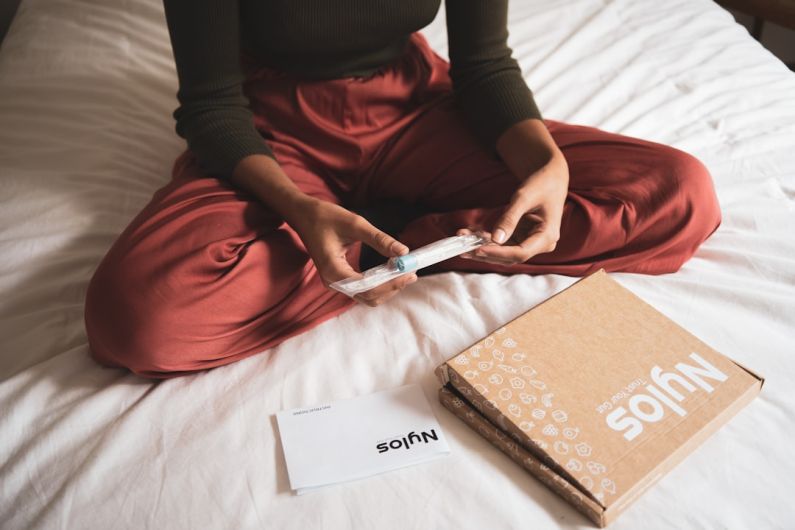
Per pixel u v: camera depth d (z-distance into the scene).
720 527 0.83
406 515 0.85
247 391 1.00
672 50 1.70
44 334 1.09
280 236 1.07
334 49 1.16
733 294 1.10
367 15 1.12
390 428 0.94
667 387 0.94
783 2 2.00
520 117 1.21
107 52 1.63
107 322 0.98
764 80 1.61
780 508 0.84
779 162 1.38
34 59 1.62
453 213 1.19
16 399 0.99
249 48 1.21
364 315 1.11
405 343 1.06
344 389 1.00
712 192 1.16
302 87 1.20
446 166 1.26
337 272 0.99
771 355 1.03
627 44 1.72
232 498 0.87
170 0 1.06
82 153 1.38
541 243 1.05
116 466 0.91
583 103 1.54
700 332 1.06
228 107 1.12
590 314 1.03
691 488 0.87
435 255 0.98
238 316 1.03
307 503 0.86
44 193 1.29
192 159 1.22
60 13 1.76
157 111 1.52
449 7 1.26
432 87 1.33
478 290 1.12
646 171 1.16
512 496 0.87
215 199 1.06
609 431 0.89
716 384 0.95
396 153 1.26
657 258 1.16
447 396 0.96
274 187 1.06
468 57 1.26
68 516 0.86
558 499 0.86
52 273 1.17
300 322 1.10
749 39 1.77
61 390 1.02
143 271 0.98
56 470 0.92
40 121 1.45
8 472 0.92
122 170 1.36
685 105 1.53
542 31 1.78
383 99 1.24
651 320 1.03
